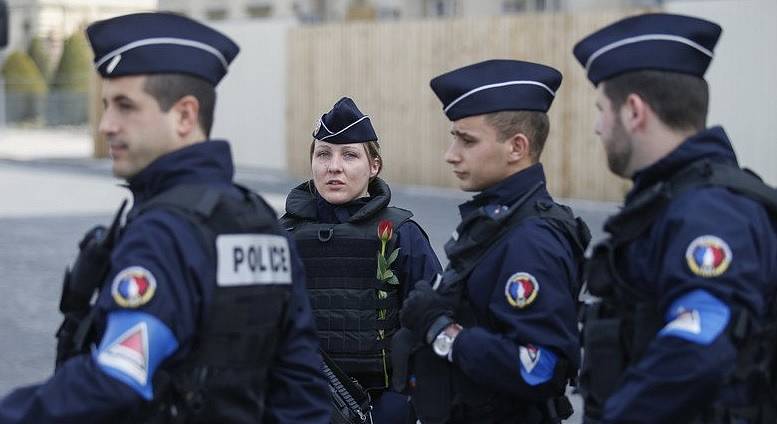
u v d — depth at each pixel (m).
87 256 5.40
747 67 28.14
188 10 79.00
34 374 14.34
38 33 92.38
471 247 6.89
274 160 44.34
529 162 7.09
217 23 46.12
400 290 8.59
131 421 5.07
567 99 32.53
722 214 5.18
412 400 7.11
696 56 5.52
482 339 6.63
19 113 77.19
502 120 6.99
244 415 5.35
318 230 8.62
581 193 32.38
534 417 7.00
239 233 5.38
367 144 8.79
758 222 5.25
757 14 27.88
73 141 67.06
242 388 5.33
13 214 31.30
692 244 5.13
